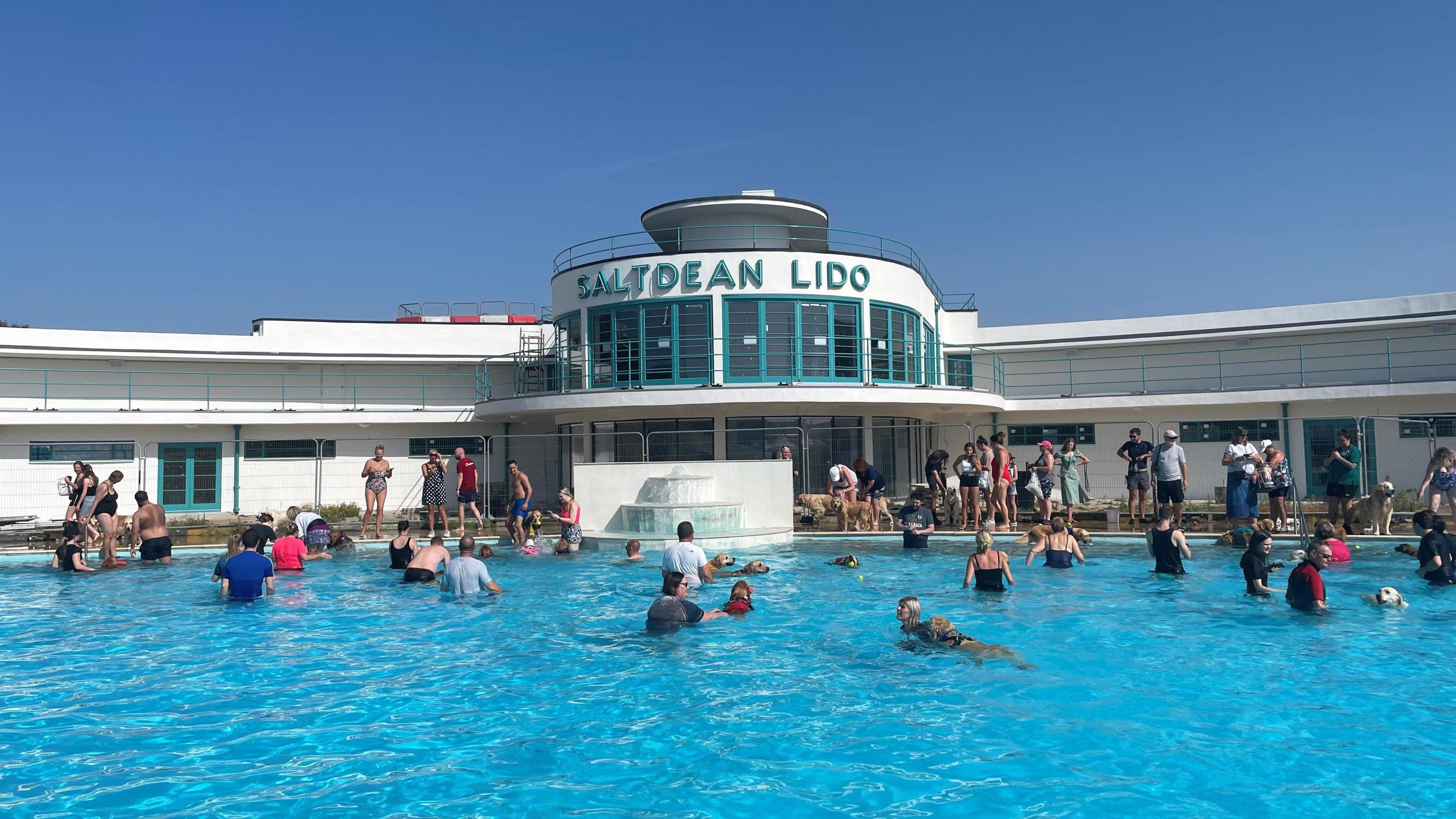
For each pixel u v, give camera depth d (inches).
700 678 330.3
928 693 307.0
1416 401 975.0
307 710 296.7
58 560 620.4
